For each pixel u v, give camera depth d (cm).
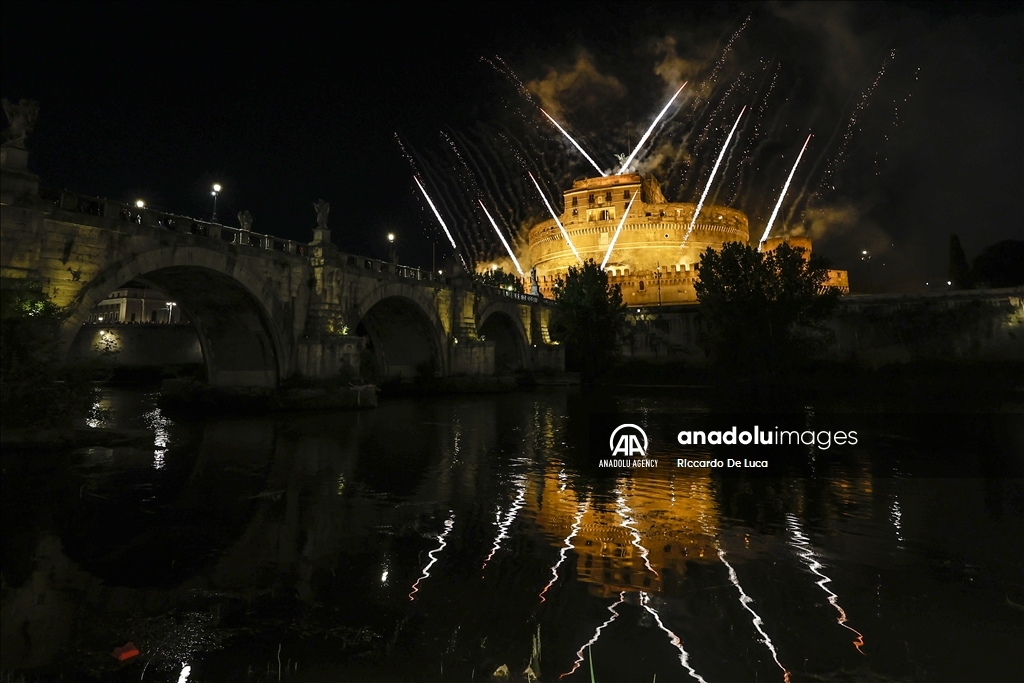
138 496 1548
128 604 895
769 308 5534
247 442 2461
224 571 1037
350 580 999
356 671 705
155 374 6906
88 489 1614
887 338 6131
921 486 1744
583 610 885
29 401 2067
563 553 1148
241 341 3712
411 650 759
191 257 2898
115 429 2680
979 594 958
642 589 969
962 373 5394
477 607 894
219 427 2920
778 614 876
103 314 9925
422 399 4753
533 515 1422
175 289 3300
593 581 1002
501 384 5572
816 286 5584
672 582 1000
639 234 10038
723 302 5744
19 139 2253
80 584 972
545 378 6681
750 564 1091
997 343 5650
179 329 7300
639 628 827
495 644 777
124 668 709
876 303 6241
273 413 3412
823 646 780
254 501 1520
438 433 2812
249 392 3569
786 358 5619
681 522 1366
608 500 1573
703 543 1214
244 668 711
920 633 823
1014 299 5644
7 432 1998
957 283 7575
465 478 1839
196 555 1116
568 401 4603
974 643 795
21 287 2173
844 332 6309
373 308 4947
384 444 2473
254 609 880
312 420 3225
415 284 4812
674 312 7444
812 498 1596
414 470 1950
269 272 3450
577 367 7069
